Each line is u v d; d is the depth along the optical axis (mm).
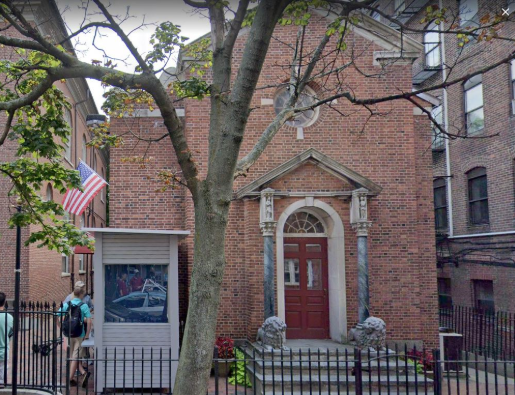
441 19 7285
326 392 9789
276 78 13117
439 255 19750
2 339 8484
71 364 9836
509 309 16078
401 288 12727
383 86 13242
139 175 13305
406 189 13031
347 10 7867
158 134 13406
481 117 17812
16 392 7258
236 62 13070
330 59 13172
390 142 13141
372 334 11078
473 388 11141
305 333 12867
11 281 16688
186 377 5410
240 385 10820
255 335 12164
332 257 12797
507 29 16203
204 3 7246
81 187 7938
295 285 13016
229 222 12742
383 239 12852
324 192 12398
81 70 6434
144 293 9969
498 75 16734
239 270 12672
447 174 19766
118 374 9742
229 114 5957
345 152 13055
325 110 13117
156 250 10023
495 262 16578
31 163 7891
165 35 7992
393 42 13328
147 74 6070
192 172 5824
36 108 7875
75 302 10195
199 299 5543
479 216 18047
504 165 16500
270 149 12938
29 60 8258
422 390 10234
